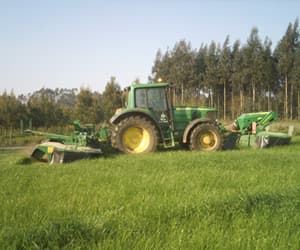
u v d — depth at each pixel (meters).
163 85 11.56
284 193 4.64
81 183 5.50
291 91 43.66
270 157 8.44
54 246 3.05
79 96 31.92
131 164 7.60
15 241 3.07
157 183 5.39
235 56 43.75
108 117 32.00
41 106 30.75
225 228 3.52
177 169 6.83
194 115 11.82
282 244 3.17
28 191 4.99
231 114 46.53
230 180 5.68
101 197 4.56
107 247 3.00
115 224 3.48
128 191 4.89
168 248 3.02
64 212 3.96
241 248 3.06
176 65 48.16
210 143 11.36
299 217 3.86
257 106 44.41
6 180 5.80
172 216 3.76
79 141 10.20
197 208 3.93
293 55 41.62
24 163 9.07
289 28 42.12
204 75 46.75
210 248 3.05
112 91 32.62
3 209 4.04
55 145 9.25
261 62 41.84
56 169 7.04
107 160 8.45
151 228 3.43
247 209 4.10
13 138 24.75
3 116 27.95
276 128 25.31
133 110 10.98
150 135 10.95
